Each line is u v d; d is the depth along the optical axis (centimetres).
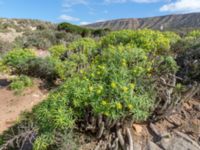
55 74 638
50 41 1622
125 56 353
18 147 336
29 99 556
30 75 666
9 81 673
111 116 273
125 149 282
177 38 616
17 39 1541
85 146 290
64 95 295
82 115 294
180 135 300
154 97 319
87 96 284
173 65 394
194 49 465
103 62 369
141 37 520
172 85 358
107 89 283
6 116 491
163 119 326
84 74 340
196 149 285
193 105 351
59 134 275
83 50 651
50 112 279
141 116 289
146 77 344
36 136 306
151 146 288
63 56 703
